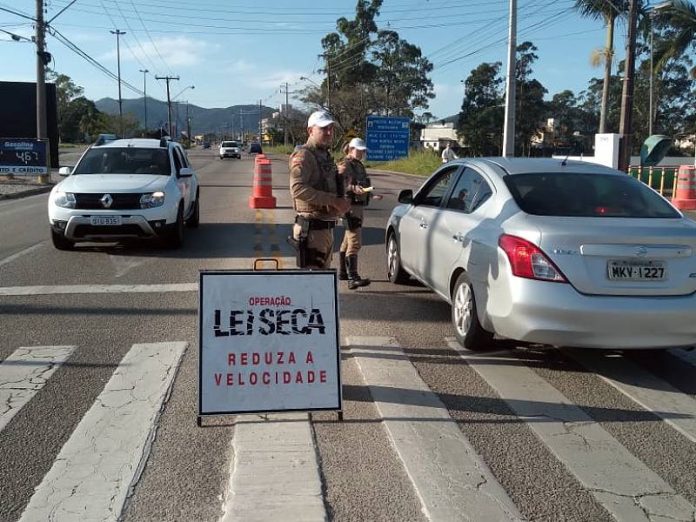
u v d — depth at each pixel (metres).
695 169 19.72
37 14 26.69
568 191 5.66
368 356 5.66
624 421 4.48
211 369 4.13
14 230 12.80
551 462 3.89
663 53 28.77
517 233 5.06
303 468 3.73
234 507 3.34
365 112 63.34
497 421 4.43
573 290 4.86
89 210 9.84
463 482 3.63
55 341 5.94
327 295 4.27
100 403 4.60
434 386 5.03
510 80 25.58
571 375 5.33
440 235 6.44
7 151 26.22
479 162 6.50
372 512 3.34
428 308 7.26
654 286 4.92
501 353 5.82
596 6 29.48
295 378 4.20
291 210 16.55
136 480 3.61
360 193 7.72
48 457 3.86
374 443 4.07
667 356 5.84
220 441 4.07
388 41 70.75
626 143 21.83
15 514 3.29
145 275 8.69
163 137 12.80
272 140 114.38
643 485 3.66
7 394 4.75
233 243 11.29
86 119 105.88
